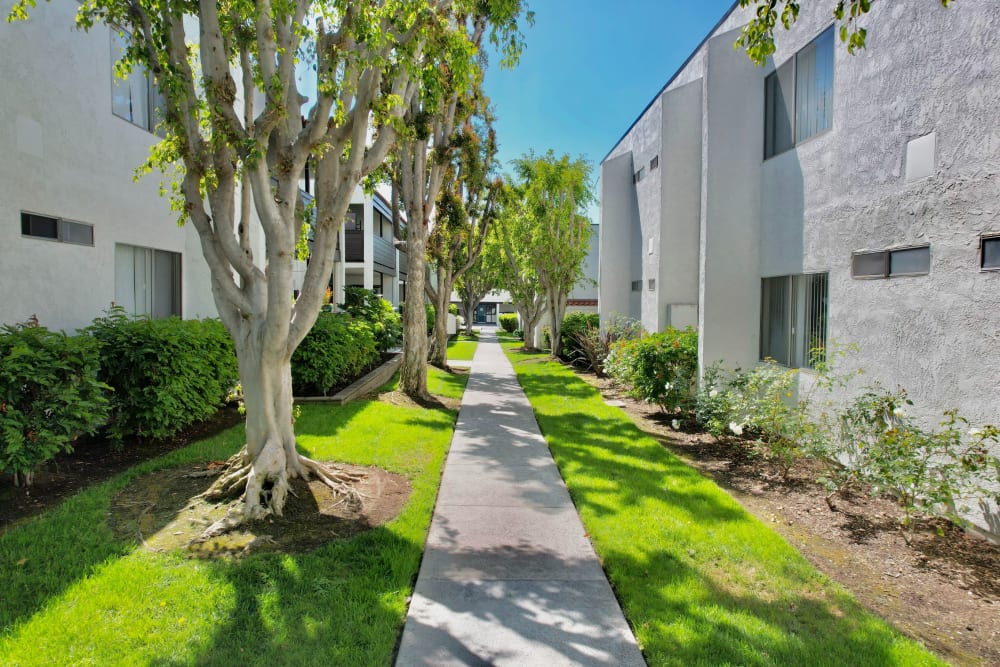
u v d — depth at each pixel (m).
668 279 11.20
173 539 4.14
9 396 4.68
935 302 4.85
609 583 3.75
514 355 21.34
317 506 4.90
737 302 8.30
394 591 3.54
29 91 6.57
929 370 4.92
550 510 5.05
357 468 6.03
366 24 4.39
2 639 2.89
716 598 3.53
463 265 16.36
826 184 6.52
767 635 3.13
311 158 6.41
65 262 7.17
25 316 6.58
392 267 29.59
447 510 5.04
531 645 3.05
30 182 6.61
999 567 4.05
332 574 3.71
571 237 18.12
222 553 3.95
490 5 5.60
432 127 11.12
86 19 4.74
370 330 12.83
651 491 5.50
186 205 4.83
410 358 10.88
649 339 9.33
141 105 8.77
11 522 4.44
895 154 5.34
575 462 6.53
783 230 7.55
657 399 8.89
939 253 4.80
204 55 4.54
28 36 6.54
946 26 4.70
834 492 5.34
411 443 7.16
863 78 5.82
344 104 4.68
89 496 4.88
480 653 2.98
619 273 14.94
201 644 2.92
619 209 14.88
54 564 3.68
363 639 3.03
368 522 4.61
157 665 2.75
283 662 2.82
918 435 4.63
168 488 5.19
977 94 4.40
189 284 10.09
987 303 4.34
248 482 4.66
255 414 5.12
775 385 6.46
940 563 4.12
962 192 4.55
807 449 5.64
